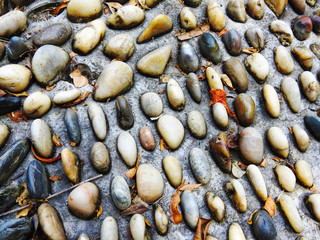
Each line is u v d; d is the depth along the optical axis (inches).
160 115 19.2
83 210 16.2
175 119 18.9
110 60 20.6
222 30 22.2
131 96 19.8
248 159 18.6
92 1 21.0
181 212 17.2
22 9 22.1
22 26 20.9
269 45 22.6
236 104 19.8
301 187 19.0
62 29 20.4
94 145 17.7
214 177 18.3
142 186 16.9
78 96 19.0
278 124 20.4
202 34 21.4
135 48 21.1
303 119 20.9
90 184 16.9
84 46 20.0
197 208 16.9
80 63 20.2
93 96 19.4
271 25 22.9
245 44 22.2
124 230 16.5
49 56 19.1
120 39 20.2
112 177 17.6
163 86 20.2
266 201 17.9
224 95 19.9
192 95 19.9
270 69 21.9
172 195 17.5
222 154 18.1
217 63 21.1
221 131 19.5
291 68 21.8
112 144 18.3
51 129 18.5
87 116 18.9
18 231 15.4
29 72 19.2
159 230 16.4
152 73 20.2
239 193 17.4
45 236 16.0
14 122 18.6
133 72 20.3
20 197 16.7
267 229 16.9
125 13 20.9
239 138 19.0
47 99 18.6
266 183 18.6
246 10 23.4
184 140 19.0
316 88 21.2
